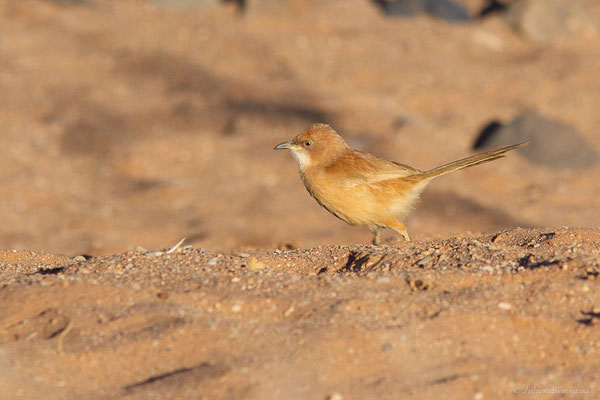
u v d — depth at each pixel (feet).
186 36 112.27
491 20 122.11
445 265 33.30
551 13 117.91
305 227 67.72
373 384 24.20
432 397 23.70
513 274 31.45
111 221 69.97
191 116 91.20
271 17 119.24
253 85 97.76
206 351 25.96
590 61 108.68
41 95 94.32
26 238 65.41
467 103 96.12
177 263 33.53
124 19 117.39
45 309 28.71
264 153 83.56
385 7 126.00
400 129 86.79
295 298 29.30
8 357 25.73
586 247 35.45
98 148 83.92
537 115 86.38
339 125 87.86
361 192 39.40
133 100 94.63
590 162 83.41
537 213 72.02
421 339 26.37
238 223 68.54
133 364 25.58
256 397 23.52
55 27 113.70
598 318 27.84
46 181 76.69
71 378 24.97
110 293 29.66
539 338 27.07
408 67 105.50
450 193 75.61
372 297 29.19
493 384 24.38
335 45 111.34
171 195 75.10
